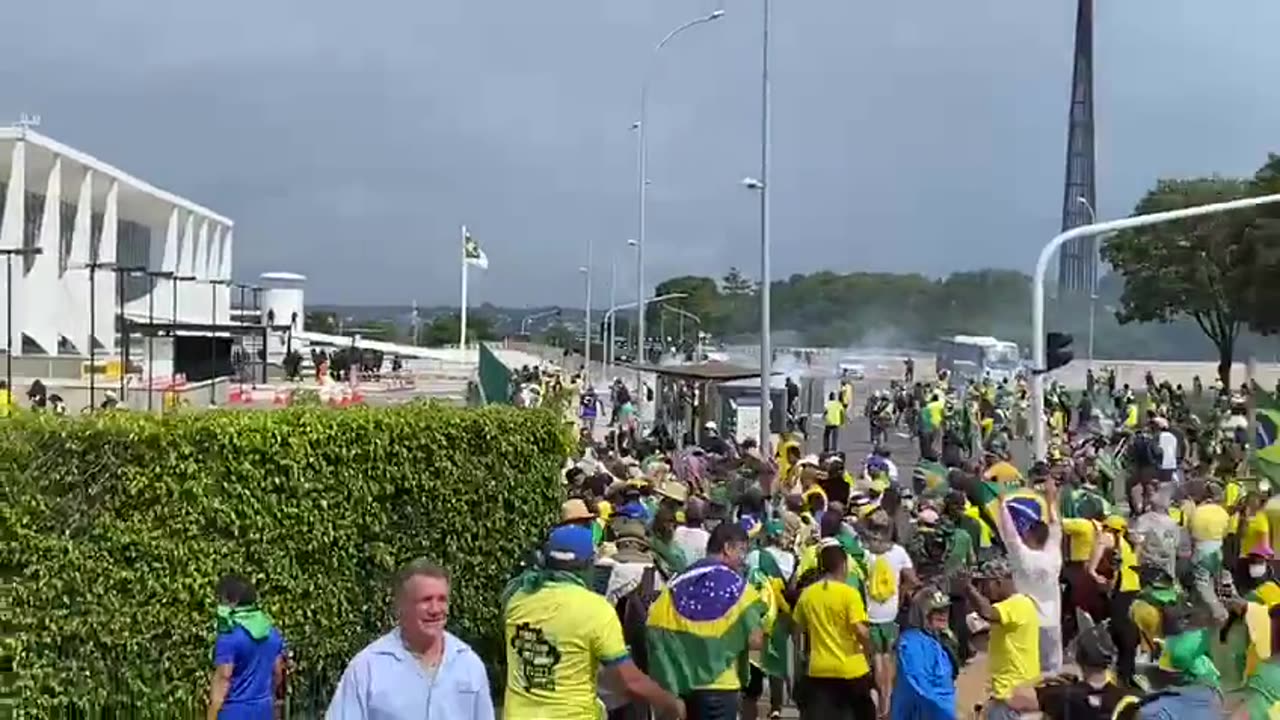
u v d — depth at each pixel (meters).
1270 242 65.88
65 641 9.76
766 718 11.60
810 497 14.33
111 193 69.81
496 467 11.70
